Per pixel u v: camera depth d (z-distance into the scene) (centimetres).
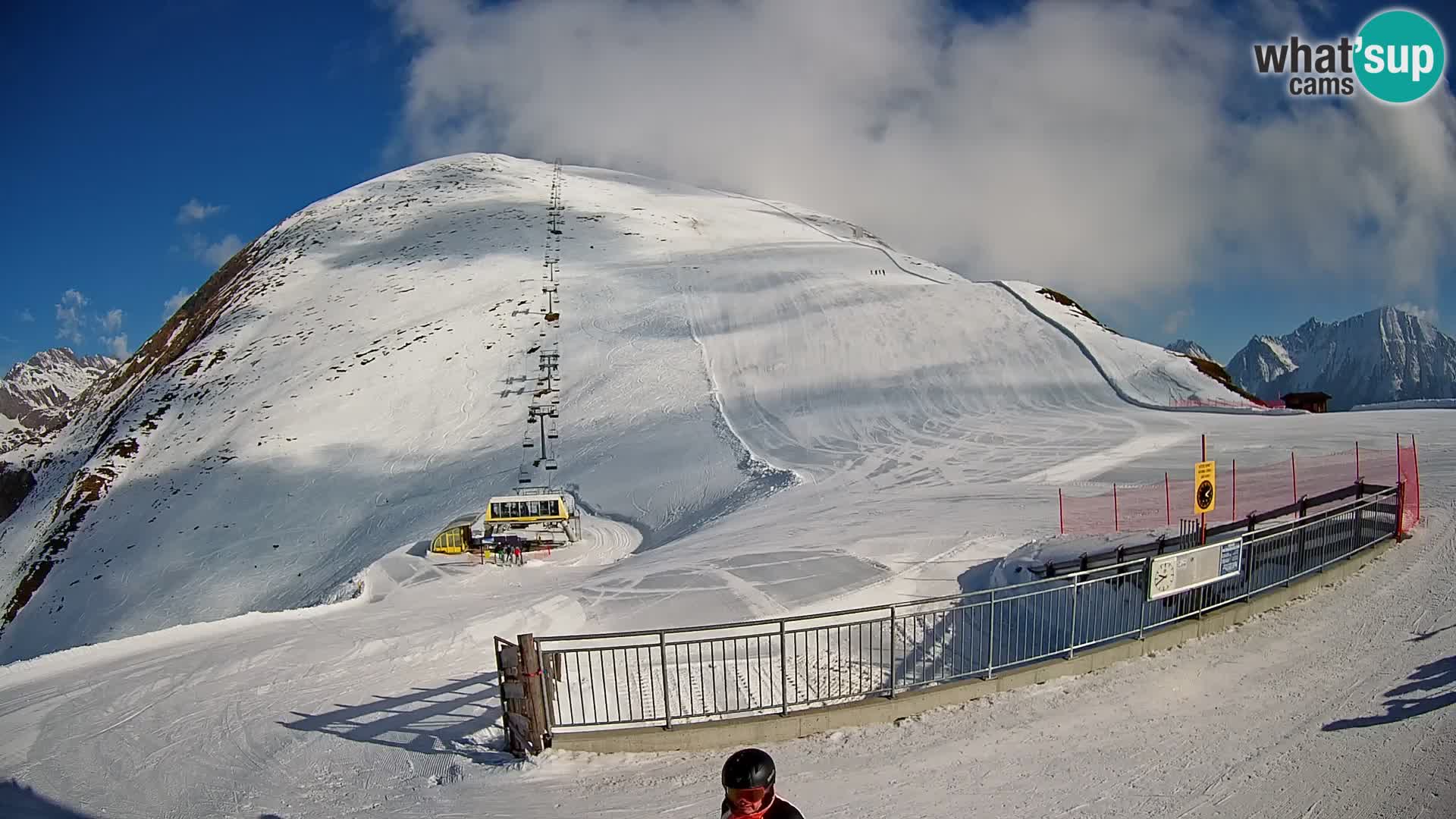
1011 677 1109
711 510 3694
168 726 1339
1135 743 911
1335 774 801
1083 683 1109
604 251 9781
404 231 10912
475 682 1464
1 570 5725
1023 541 2352
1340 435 3734
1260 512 2197
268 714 1370
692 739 985
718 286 8106
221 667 1691
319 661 1711
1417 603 1331
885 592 2073
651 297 7838
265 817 944
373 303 8362
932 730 991
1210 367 5900
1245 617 1326
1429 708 920
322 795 987
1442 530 1820
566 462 4906
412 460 5488
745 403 5356
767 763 318
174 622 4159
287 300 9050
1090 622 1295
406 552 3650
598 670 1539
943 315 6681
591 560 3275
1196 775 825
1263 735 905
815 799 829
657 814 811
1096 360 5619
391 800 934
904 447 4259
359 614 2317
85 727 1359
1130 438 4050
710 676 1480
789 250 10212
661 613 2020
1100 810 767
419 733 1195
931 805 798
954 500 3094
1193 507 2584
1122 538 1995
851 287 7881
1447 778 764
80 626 4441
